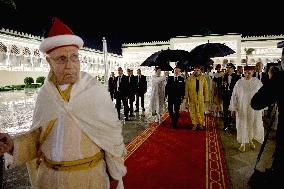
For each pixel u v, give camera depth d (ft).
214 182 14.83
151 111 34.32
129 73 38.42
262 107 7.55
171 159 18.81
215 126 30.50
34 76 82.53
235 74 28.27
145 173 16.22
